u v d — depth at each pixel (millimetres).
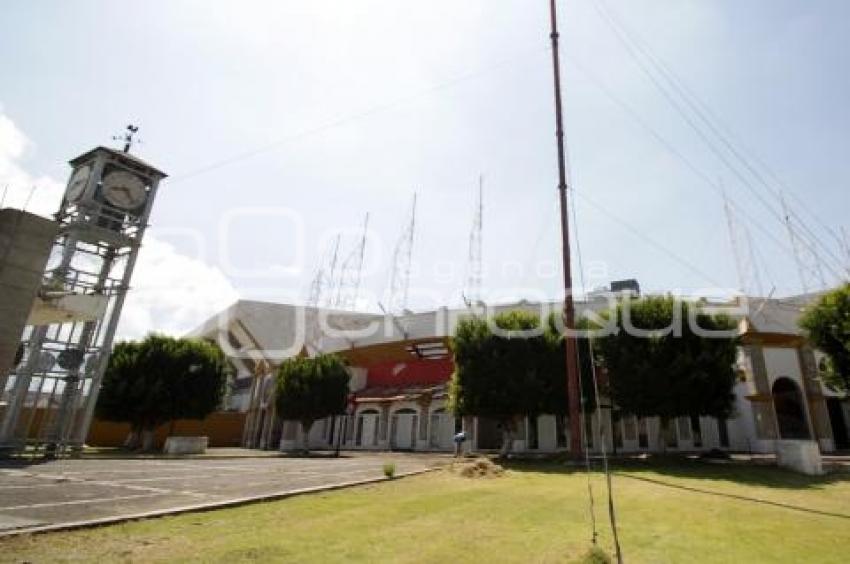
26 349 24547
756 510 12234
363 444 42750
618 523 10234
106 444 43500
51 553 6891
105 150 28750
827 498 14164
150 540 7785
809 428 31266
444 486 15539
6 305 8211
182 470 18516
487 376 28312
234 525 9078
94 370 26391
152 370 36531
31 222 8758
